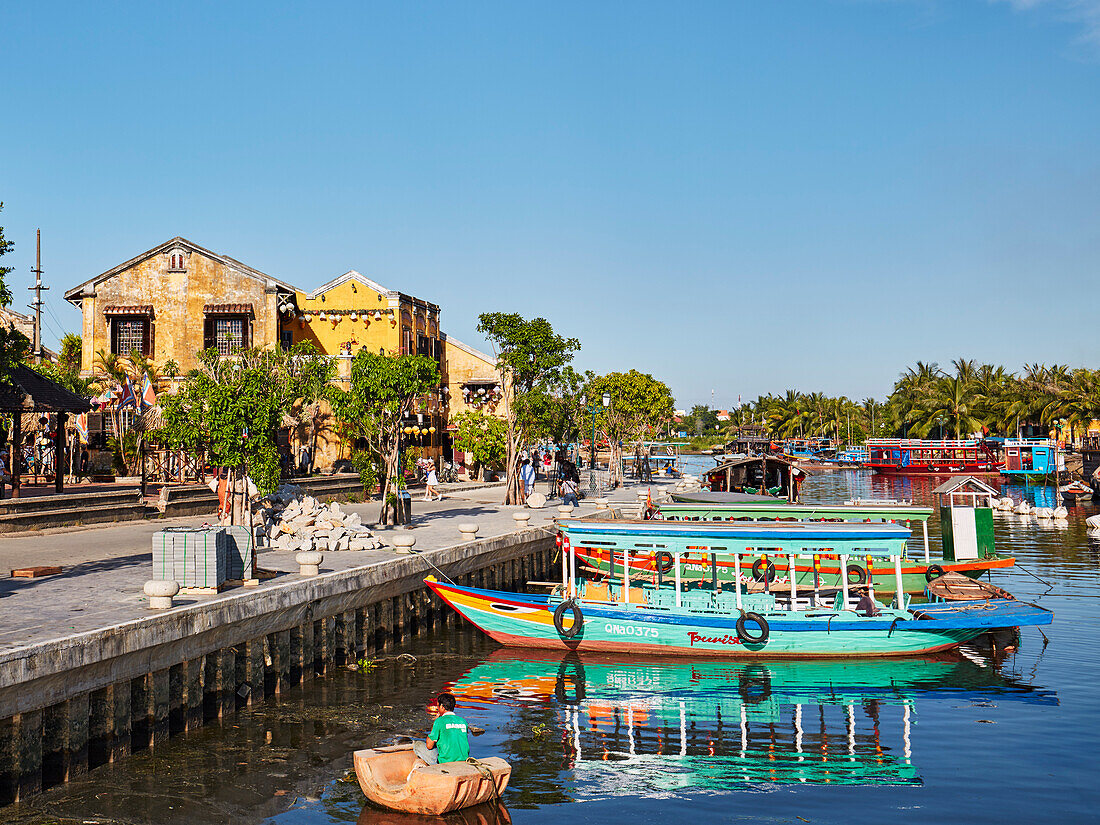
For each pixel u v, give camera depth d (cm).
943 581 2436
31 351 4500
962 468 9800
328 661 2059
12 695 1227
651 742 1641
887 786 1432
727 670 2127
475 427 5516
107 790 1344
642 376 7412
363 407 3144
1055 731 1691
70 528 2869
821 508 2953
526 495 4372
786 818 1312
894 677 2069
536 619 2284
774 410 15825
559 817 1312
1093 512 5922
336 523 2670
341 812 1315
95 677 1379
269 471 2359
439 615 2602
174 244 5022
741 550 2216
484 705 1850
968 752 1584
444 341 6294
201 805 1312
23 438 4412
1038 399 9812
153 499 3416
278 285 5025
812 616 2203
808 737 1669
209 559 1745
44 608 1577
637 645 2242
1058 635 2430
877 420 14975
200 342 4994
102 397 4047
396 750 1388
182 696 1584
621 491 5647
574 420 5781
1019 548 4150
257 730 1645
